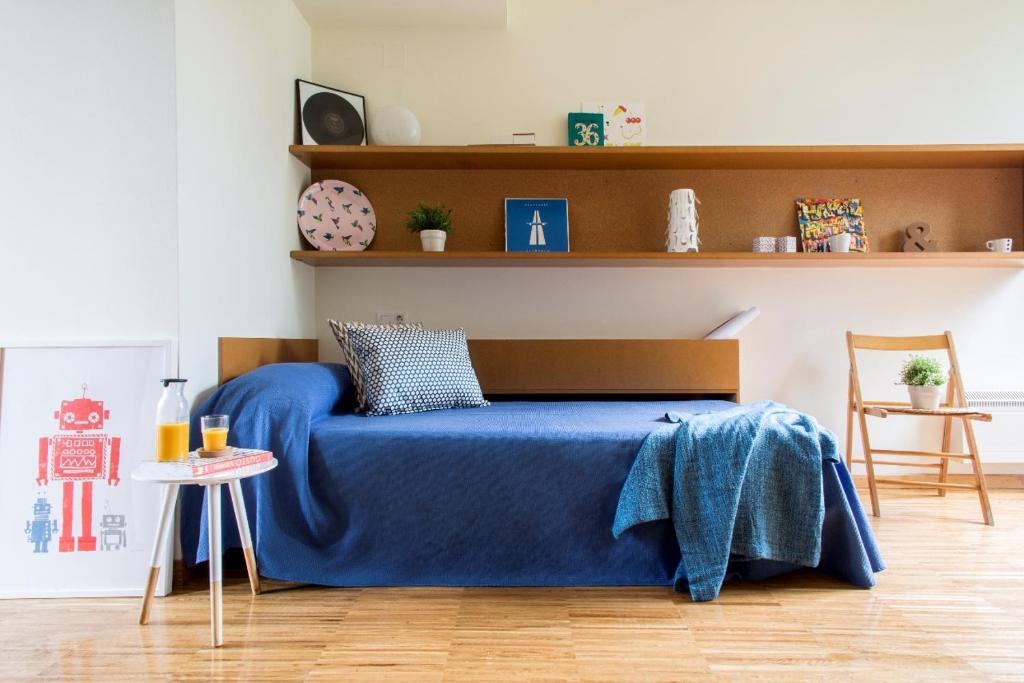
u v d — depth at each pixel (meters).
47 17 1.82
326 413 2.13
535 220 2.97
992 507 2.64
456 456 1.83
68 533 1.74
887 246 3.02
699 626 1.54
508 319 3.03
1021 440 2.90
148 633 1.51
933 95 3.01
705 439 1.82
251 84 2.31
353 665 1.35
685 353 2.87
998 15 3.01
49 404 1.76
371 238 2.97
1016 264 2.95
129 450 1.76
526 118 3.00
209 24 1.99
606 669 1.33
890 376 3.03
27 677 1.30
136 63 1.80
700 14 3.01
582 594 1.75
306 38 2.92
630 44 3.00
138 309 1.81
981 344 3.02
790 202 3.02
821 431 1.87
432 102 2.99
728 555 1.72
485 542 1.83
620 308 3.04
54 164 1.82
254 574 1.74
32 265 1.83
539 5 3.01
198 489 1.80
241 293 2.23
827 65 3.00
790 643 1.45
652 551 1.82
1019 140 3.00
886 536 2.25
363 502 1.82
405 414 2.25
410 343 2.39
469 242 3.01
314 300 3.02
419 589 1.79
